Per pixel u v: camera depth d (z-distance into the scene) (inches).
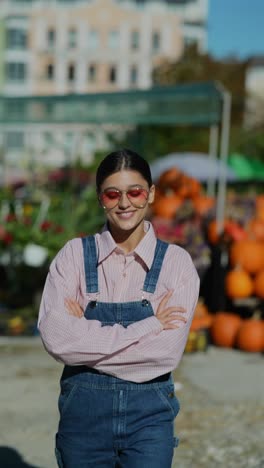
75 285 118.5
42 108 436.5
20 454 193.0
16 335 328.8
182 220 367.6
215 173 633.0
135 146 869.2
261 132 1285.7
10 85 2876.5
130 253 117.3
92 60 2950.3
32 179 620.1
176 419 223.1
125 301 116.6
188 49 1742.1
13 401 236.7
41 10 2893.7
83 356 112.0
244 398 245.4
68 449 115.5
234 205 384.2
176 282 116.8
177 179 397.4
